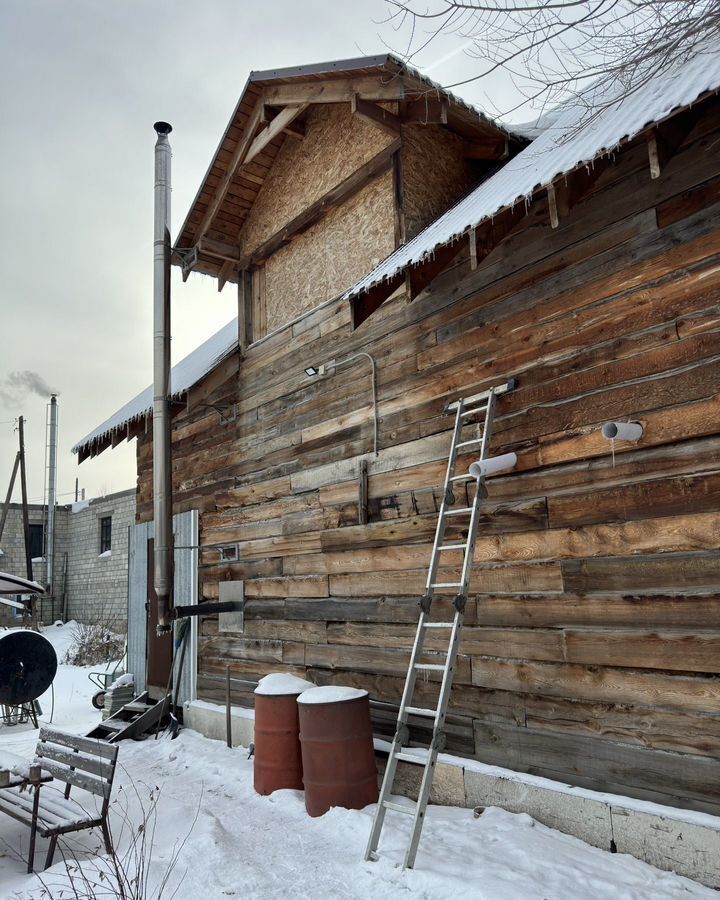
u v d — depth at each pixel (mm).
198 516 8688
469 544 4621
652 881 3586
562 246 4824
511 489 4934
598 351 4512
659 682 3982
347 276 6910
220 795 5832
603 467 4406
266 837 4730
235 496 8062
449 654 4355
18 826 5207
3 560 25609
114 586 23188
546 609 4602
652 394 4180
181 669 8516
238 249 8406
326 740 5070
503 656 4832
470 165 6980
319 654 6555
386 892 3705
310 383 7117
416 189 6438
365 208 6785
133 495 22922
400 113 6367
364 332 6484
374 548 6070
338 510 6512
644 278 4316
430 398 5719
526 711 4656
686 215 4141
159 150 8359
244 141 7398
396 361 6094
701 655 3797
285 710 5754
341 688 5324
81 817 4445
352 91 6137
